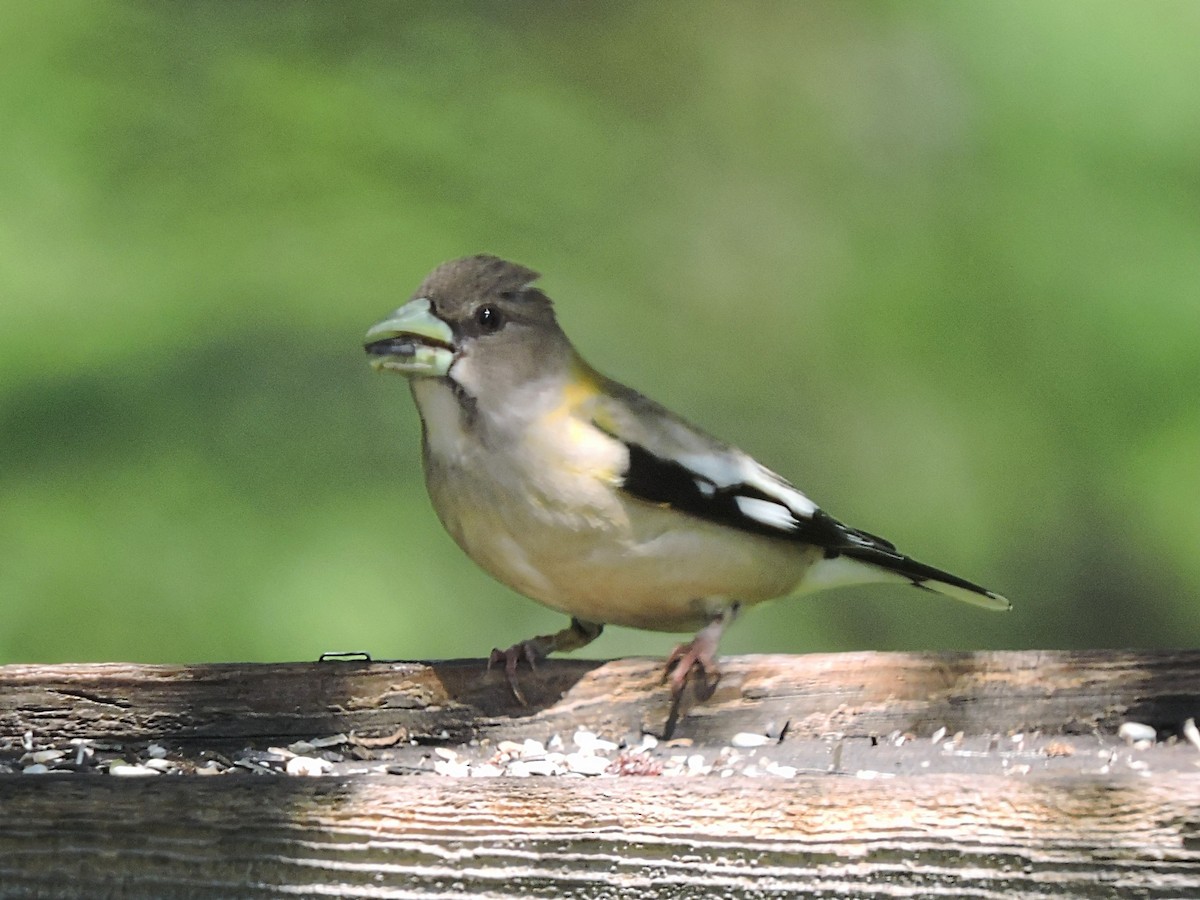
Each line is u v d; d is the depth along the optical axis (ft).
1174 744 21.79
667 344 47.67
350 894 17.70
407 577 39.45
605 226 48.29
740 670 22.41
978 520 45.44
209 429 40.40
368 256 43.86
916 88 47.21
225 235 43.50
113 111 44.29
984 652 22.41
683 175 48.98
